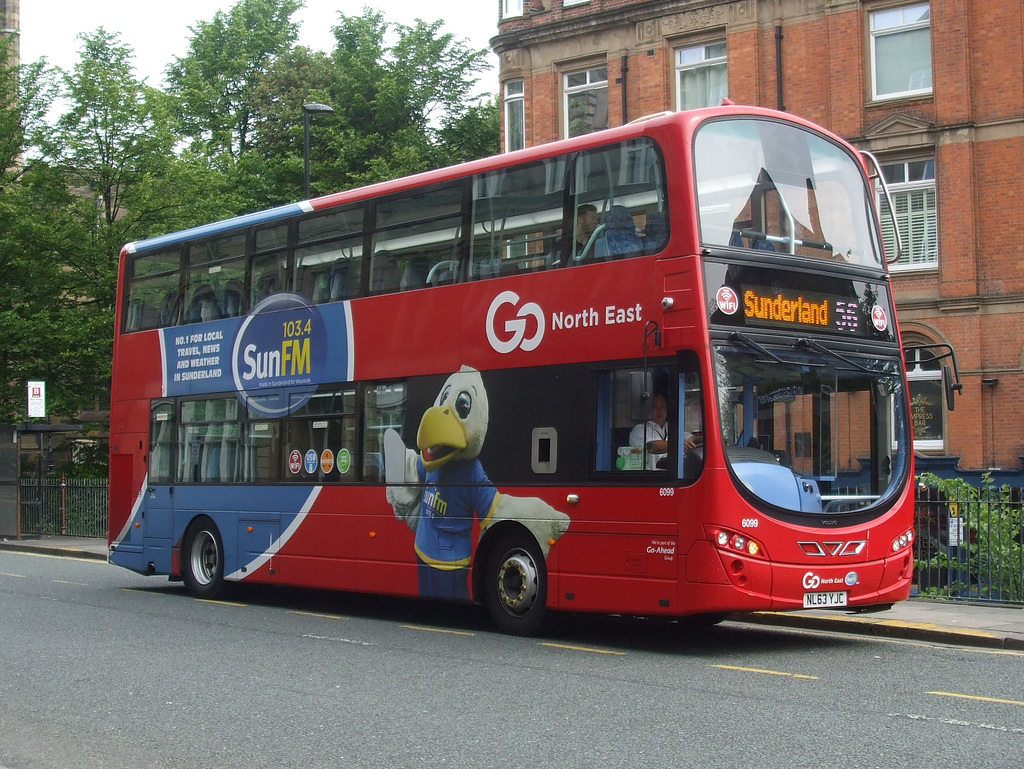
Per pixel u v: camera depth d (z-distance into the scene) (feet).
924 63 85.46
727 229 37.73
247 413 54.65
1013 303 81.25
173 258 60.64
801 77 89.25
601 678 32.73
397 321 47.26
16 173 117.29
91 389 119.14
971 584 50.08
